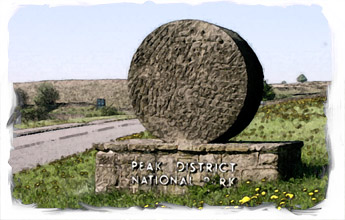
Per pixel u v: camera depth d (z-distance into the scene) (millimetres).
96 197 8852
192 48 9195
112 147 9297
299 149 9906
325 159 10695
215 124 9094
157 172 9125
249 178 8742
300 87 71375
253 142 9570
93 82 83938
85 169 11977
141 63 9570
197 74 9164
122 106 78875
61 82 84312
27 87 82625
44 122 38562
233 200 7793
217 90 9039
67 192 9430
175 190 9031
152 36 9469
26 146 18953
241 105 8891
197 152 8953
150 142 9492
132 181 9219
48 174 11680
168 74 9383
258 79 9281
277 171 8625
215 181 8836
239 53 8883
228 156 8844
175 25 9320
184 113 9281
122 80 84125
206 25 9125
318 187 8023
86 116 56875
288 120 19266
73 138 22719
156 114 9500
